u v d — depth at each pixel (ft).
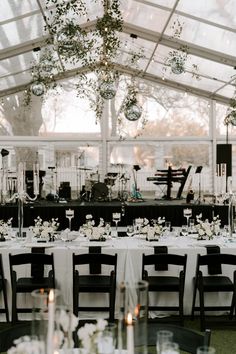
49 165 41.81
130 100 28.19
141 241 18.29
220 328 16.16
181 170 37.70
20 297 16.63
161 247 16.88
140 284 5.55
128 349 5.39
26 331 7.52
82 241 18.20
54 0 25.89
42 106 41.78
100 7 29.53
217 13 26.02
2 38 30.30
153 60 36.60
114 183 37.22
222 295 17.11
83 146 41.98
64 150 41.98
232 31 27.76
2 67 35.47
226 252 16.99
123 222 29.22
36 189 21.98
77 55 26.78
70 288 16.66
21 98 41.63
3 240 18.57
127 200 34.99
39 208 28.94
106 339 5.74
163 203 31.35
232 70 33.68
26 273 16.92
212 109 41.70
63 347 5.62
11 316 16.56
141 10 28.45
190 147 42.04
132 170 38.88
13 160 41.63
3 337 7.33
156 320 15.90
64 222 29.04
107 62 29.35
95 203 31.45
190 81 39.19
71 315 5.65
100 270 16.93
